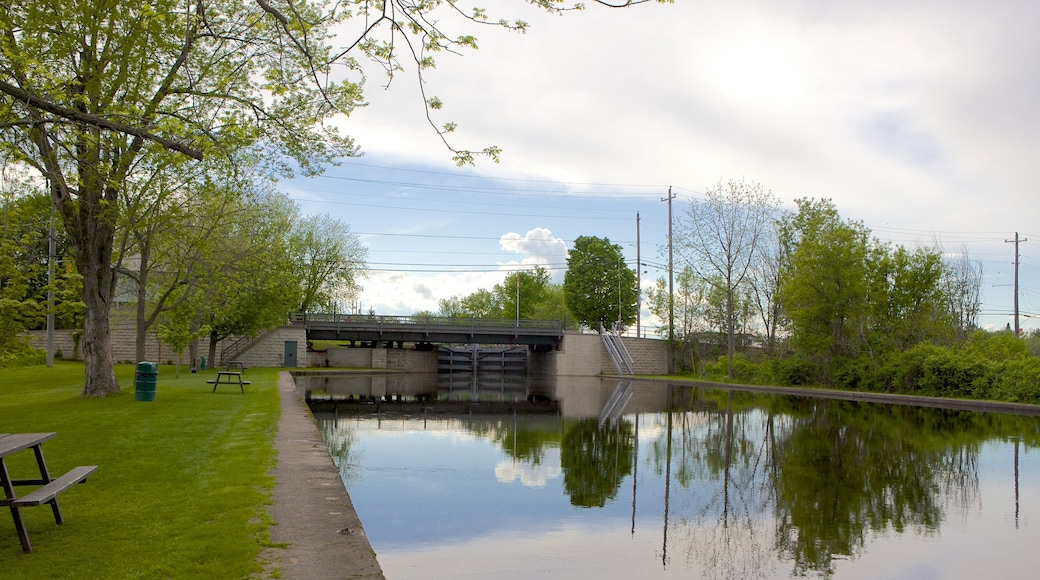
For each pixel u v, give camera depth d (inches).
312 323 2246.6
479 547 312.2
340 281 2608.3
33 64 410.6
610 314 3112.7
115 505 300.5
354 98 513.7
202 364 1834.4
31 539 249.0
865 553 307.7
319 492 335.6
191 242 929.5
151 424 584.4
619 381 2215.8
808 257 1544.0
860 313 1499.8
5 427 555.8
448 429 771.4
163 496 318.0
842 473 505.7
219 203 1022.4
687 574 277.0
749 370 1866.4
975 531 345.1
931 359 1289.4
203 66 689.6
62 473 368.8
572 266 3152.1
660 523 360.2
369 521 357.7
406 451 598.2
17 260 895.1
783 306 1772.9
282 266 1775.3
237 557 230.2
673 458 573.9
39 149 548.7
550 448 627.2
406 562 289.0
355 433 718.5
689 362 2559.1
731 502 408.8
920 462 551.5
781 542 325.7
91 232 824.3
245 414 681.0
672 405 1159.0
